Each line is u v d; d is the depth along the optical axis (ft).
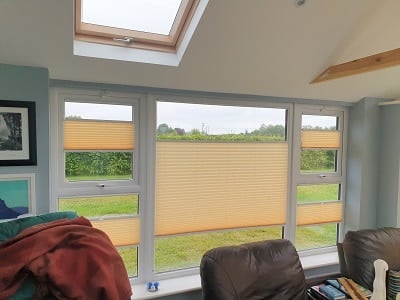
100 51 7.13
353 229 11.26
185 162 9.14
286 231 10.69
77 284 4.79
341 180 11.50
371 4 6.96
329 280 7.98
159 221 8.91
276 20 6.84
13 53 6.43
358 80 9.77
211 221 9.54
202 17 6.47
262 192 10.25
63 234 5.30
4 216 6.61
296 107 10.53
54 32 6.14
